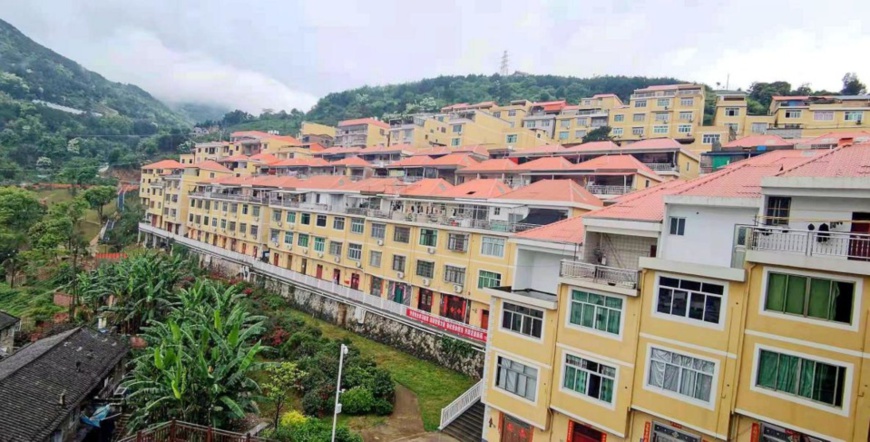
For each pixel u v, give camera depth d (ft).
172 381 66.08
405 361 105.40
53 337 91.09
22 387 67.72
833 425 45.57
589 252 68.18
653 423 56.70
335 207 160.04
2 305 153.28
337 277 153.58
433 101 402.93
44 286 167.22
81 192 262.67
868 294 44.57
